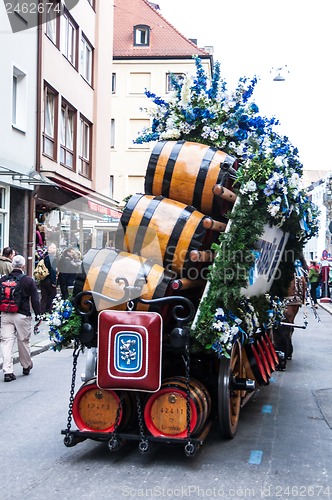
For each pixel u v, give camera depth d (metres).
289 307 11.04
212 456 5.96
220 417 6.25
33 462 5.80
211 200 6.25
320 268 31.67
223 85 7.08
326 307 26.91
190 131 7.05
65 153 22.11
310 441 6.50
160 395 5.68
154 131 7.32
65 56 21.66
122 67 47.31
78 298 5.75
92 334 5.77
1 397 8.55
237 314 6.31
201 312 5.84
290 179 6.43
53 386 9.26
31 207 17.78
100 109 26.81
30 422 7.23
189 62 47.34
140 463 5.75
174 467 5.64
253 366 7.44
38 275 14.98
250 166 6.11
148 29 48.50
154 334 5.50
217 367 6.34
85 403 5.89
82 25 23.91
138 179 46.25
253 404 8.24
